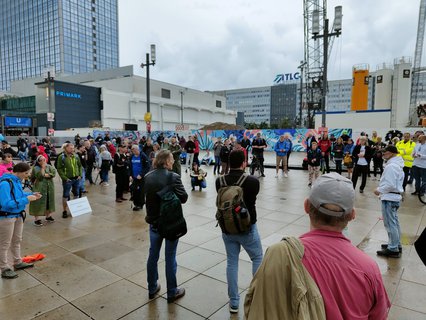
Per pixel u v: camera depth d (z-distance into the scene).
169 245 3.37
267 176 13.50
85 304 3.41
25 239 5.54
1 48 112.62
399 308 3.32
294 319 1.17
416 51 61.38
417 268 4.26
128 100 55.09
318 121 33.19
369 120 31.20
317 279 1.23
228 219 2.97
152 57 21.47
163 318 3.14
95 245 5.23
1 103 61.97
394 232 4.57
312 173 10.84
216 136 28.98
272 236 5.60
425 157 8.76
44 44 102.25
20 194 4.14
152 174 3.39
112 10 116.69
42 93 47.44
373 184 11.25
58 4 97.75
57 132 36.88
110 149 14.38
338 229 1.36
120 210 7.66
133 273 4.18
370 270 1.28
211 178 12.80
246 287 3.74
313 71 38.41
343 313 1.21
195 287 3.78
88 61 107.81
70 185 7.05
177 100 67.31
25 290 3.72
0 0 109.12
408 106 44.59
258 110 151.75
